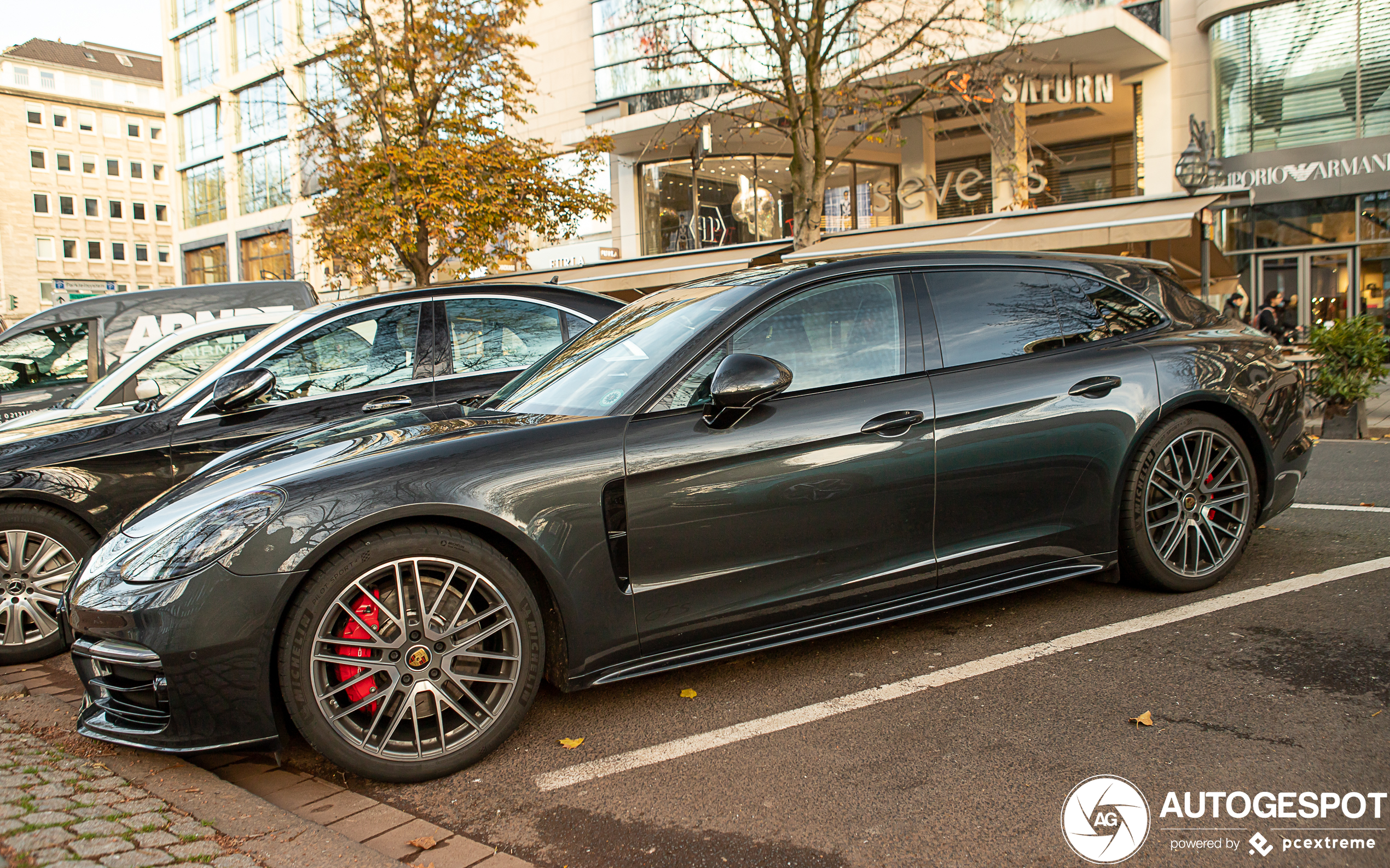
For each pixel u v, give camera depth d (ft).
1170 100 60.85
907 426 10.50
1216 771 7.88
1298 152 57.16
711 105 59.26
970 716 9.30
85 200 226.58
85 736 8.71
